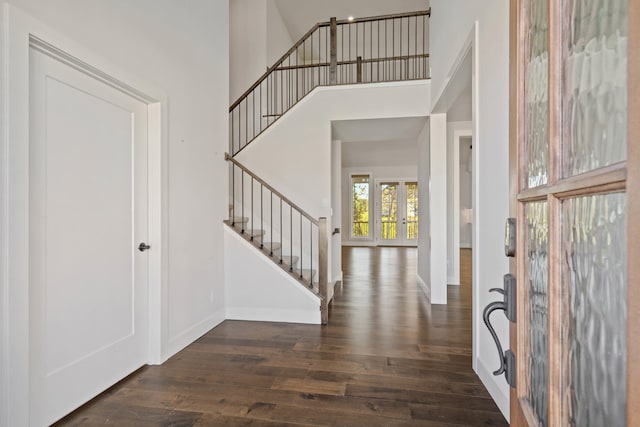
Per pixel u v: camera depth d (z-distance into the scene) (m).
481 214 2.05
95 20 1.85
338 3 5.73
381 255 8.35
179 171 2.62
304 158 4.20
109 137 2.04
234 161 3.39
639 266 0.40
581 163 0.59
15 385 1.44
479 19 2.06
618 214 0.49
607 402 0.52
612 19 0.51
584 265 0.59
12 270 1.42
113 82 2.01
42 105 1.62
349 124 4.32
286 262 3.88
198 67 2.91
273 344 2.70
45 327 1.63
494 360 1.87
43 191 1.63
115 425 1.66
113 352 2.06
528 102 0.85
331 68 4.22
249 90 4.38
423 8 5.88
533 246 0.82
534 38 0.82
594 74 0.56
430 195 3.93
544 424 0.73
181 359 2.43
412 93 3.94
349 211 10.70
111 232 2.06
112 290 2.06
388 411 1.78
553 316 0.66
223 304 3.33
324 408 1.81
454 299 4.10
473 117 2.16
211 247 3.10
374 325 3.16
